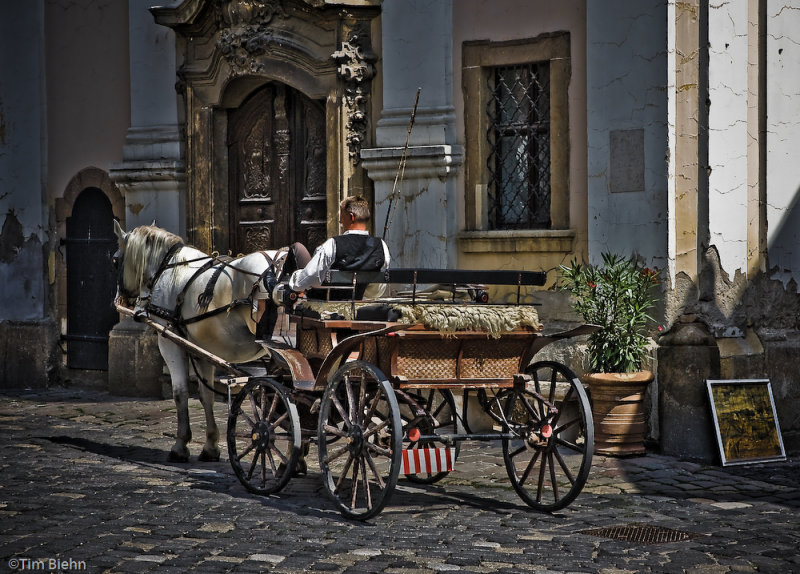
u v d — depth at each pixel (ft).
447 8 40.45
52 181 52.24
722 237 35.88
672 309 35.22
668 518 26.23
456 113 40.52
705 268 35.60
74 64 51.34
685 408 34.30
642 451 34.32
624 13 36.06
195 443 37.37
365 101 42.78
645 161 35.68
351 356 26.73
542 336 27.12
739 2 36.11
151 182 48.39
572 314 37.52
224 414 43.47
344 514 26.09
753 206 37.17
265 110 46.47
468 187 40.37
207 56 46.80
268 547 23.15
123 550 22.71
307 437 29.14
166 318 33.37
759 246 37.47
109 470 32.14
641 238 35.88
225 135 47.32
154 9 46.60
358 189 42.88
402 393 26.13
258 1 44.65
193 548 23.00
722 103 35.65
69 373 52.13
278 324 29.48
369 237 28.63
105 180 50.49
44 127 52.26
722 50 35.53
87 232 51.29
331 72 43.06
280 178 46.03
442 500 28.30
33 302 52.65
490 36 39.70
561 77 38.19
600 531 24.85
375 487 29.94
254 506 27.35
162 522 25.39
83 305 51.57
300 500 28.22
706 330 35.35
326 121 43.29
